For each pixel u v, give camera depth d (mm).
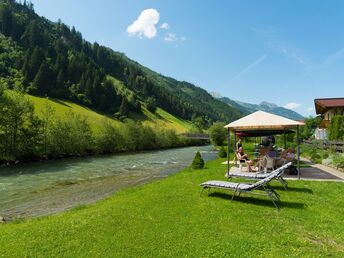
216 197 11680
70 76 122188
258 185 10750
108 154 51719
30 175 25750
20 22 153750
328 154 24375
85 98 109562
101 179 23516
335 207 10164
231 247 6766
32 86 97000
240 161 19750
